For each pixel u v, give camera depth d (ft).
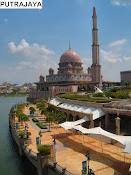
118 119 160.66
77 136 174.19
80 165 109.91
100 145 145.28
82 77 642.63
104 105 196.54
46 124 235.61
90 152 130.52
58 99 335.06
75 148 140.15
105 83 648.38
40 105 351.05
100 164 110.01
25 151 143.64
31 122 251.60
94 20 503.20
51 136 176.65
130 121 202.08
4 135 226.17
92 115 181.98
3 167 137.49
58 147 142.92
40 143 148.46
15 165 141.18
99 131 136.77
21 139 157.17
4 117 355.97
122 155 123.03
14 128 208.85
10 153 165.58
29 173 129.90
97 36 508.94
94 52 509.76
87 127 205.67
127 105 206.59
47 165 114.01
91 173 90.38
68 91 531.09
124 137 116.98
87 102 221.25
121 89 456.45
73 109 226.58
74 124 169.48
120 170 101.50
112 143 146.82
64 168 97.19
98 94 311.27
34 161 130.11
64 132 191.62
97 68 511.40
